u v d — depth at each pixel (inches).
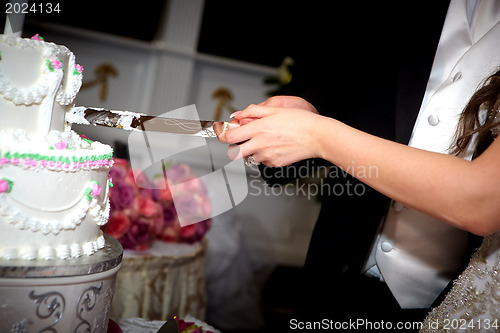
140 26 109.7
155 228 57.4
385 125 33.2
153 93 112.9
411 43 32.5
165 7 110.8
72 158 27.9
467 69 30.6
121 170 55.9
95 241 31.0
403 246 31.7
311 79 38.6
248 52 117.3
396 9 34.4
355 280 33.0
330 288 33.8
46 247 27.6
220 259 78.6
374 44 35.6
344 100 37.0
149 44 111.0
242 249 83.4
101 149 31.2
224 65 117.2
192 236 62.0
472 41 31.6
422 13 32.6
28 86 27.7
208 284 77.7
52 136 28.7
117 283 51.8
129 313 52.5
